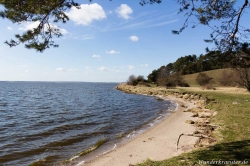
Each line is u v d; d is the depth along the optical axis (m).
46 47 7.36
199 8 7.76
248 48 7.53
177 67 119.81
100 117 21.69
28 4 6.25
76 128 16.41
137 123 18.50
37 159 9.88
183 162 6.84
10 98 46.41
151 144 11.73
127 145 11.88
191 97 38.06
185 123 16.75
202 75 67.56
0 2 6.11
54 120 19.89
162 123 17.95
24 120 20.02
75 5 7.16
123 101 40.16
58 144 12.26
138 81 94.00
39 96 52.88
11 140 13.02
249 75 36.12
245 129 11.21
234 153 7.25
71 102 38.00
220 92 38.69
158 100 41.50
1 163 9.36
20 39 6.78
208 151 7.89
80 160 9.77
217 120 14.79
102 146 11.88
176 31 8.16
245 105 20.09
